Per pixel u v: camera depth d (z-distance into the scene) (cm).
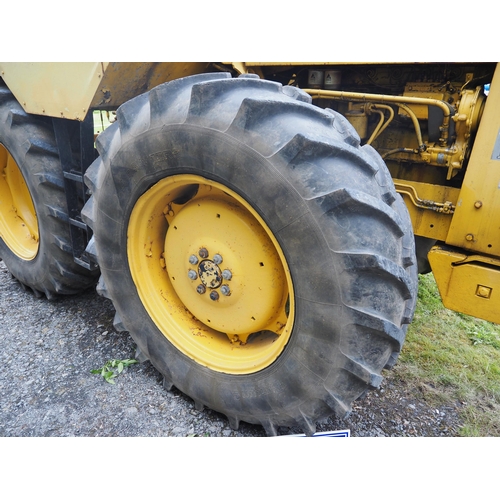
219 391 191
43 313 289
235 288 180
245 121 142
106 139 189
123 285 210
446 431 210
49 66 216
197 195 183
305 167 138
